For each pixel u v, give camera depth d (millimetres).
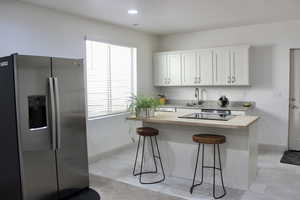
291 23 4742
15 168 2781
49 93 2863
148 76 5957
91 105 4617
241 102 5320
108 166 4270
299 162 4258
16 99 2646
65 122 3076
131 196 3148
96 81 4719
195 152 3537
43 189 2922
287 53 4820
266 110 5086
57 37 3895
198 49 5441
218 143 3029
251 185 3355
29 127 2752
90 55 4590
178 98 6117
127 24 4883
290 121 4969
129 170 4062
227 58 5133
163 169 3809
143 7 3791
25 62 2680
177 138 3666
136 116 3635
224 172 3342
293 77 4875
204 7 3836
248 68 4949
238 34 5246
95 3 3564
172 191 3252
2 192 2988
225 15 4320
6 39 3254
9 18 3277
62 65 3020
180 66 5680
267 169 3941
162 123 3646
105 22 4695
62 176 3107
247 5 3770
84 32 4332
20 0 3359
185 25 5043
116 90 5188
